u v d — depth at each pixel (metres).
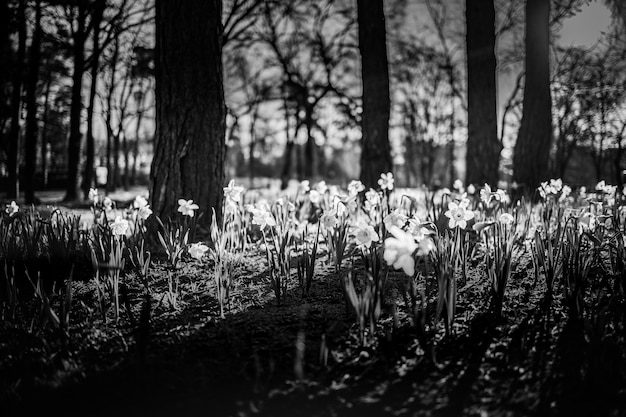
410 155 36.31
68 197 17.14
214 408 2.19
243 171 65.81
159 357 2.76
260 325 3.19
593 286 3.66
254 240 5.50
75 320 3.39
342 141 34.56
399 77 30.08
